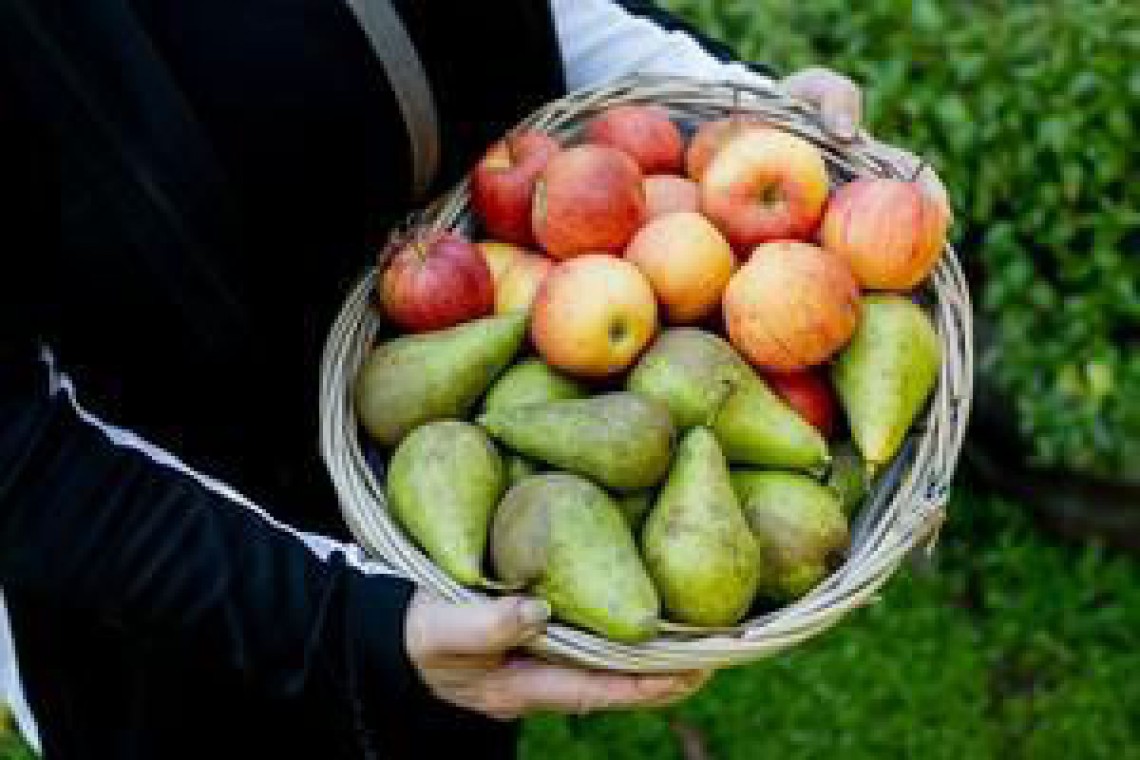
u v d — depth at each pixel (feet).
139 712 4.42
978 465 8.90
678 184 4.81
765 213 4.62
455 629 3.67
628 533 4.03
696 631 3.90
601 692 3.88
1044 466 8.49
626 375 4.49
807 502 4.16
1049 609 8.41
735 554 3.94
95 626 4.23
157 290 3.90
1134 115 7.73
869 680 7.96
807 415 4.47
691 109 5.03
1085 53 7.75
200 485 3.89
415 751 4.77
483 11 4.49
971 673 8.05
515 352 4.48
